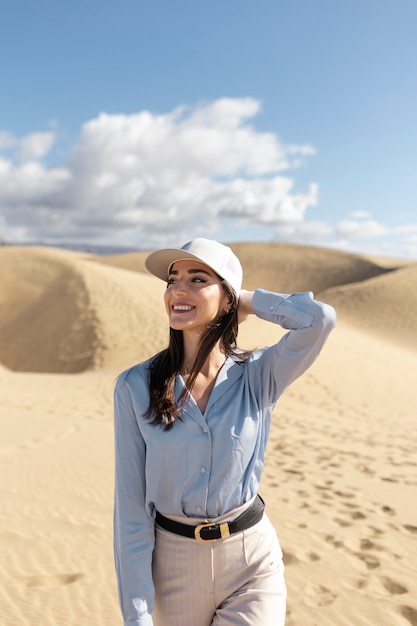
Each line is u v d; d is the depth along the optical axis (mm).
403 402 15406
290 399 14742
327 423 11812
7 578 4289
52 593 4055
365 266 65062
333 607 3789
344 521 5570
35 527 5348
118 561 1808
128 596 1722
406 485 6969
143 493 1829
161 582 1825
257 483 1866
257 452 1852
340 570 4402
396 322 31719
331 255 69625
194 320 1843
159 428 1775
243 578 1804
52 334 24484
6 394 13281
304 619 3625
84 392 14477
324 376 17031
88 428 10023
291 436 10156
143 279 33000
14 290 33125
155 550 1838
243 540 1795
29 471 7289
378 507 6047
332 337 22156
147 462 1805
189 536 1779
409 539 5105
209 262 1841
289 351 1811
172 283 1951
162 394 1772
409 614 3713
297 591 4043
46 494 6379
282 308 1829
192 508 1769
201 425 1764
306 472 7531
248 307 1931
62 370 20953
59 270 35500
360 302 35531
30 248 45062
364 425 11820
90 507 5945
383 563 4535
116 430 1878
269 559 1845
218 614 1809
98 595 4031
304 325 1769
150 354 20234
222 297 1898
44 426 10000
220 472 1769
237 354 1933
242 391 1850
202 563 1779
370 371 18297
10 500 6152
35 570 4434
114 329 22859
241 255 70562
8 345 25531
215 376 1880
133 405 1836
